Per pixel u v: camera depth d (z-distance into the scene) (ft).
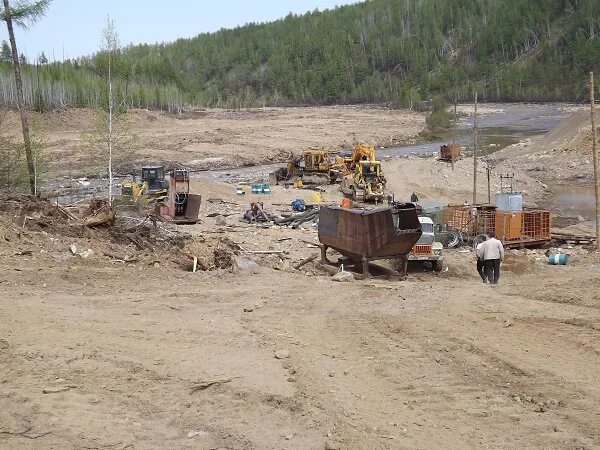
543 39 541.34
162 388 28.68
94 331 35.96
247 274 54.24
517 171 164.25
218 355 32.86
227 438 24.63
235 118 412.57
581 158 172.14
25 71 309.42
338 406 27.22
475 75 548.31
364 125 345.51
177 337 35.58
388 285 50.01
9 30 71.15
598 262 73.61
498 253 54.19
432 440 24.79
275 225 98.73
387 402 28.07
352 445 24.14
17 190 75.00
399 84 574.15
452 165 157.38
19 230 52.90
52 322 37.01
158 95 433.07
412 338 36.06
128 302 42.78
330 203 122.21
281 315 41.01
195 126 339.36
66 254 51.88
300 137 283.59
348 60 633.61
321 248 67.36
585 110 207.51
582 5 533.96
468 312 40.01
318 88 614.34
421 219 69.82
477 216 88.17
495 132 294.66
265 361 32.22
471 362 32.35
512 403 27.91
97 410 26.55
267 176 180.34
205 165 209.77
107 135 90.22
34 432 24.57
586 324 36.42
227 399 27.84
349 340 35.99
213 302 44.16
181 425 25.61
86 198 114.62
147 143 250.78
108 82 96.73
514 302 41.83
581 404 27.43
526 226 85.51
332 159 168.14
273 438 24.67
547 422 26.09
